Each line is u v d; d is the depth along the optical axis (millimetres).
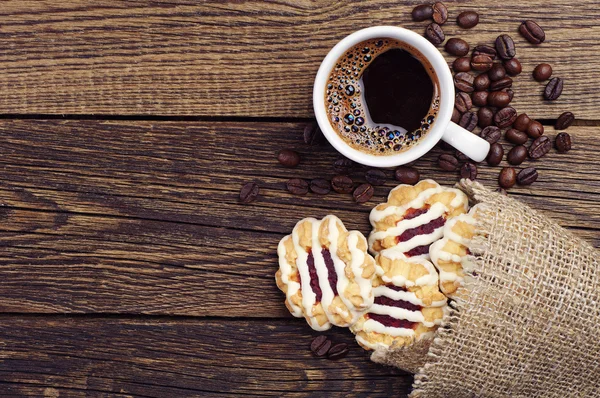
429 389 637
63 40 642
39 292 660
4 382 664
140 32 642
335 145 607
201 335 664
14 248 656
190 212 655
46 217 655
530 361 630
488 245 617
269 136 650
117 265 659
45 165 651
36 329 663
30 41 642
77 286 660
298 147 650
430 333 634
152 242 657
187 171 652
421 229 636
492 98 638
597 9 644
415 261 631
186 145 651
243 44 643
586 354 628
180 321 663
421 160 651
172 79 646
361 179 650
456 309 633
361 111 623
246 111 648
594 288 623
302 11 641
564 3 644
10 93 646
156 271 659
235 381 667
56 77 645
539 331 624
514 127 646
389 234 633
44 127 648
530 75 648
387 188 651
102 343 664
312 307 634
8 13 640
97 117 650
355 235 632
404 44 610
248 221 655
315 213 654
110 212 655
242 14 641
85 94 646
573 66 648
